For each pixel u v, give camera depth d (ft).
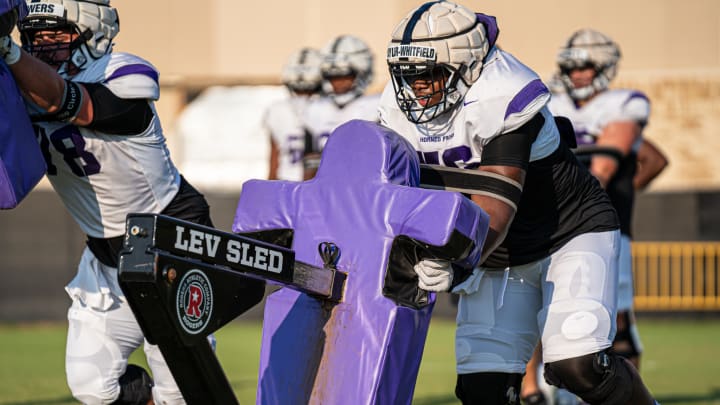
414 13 35.76
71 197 41.14
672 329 119.65
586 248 38.75
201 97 193.47
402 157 31.63
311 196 31.78
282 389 31.04
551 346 38.06
